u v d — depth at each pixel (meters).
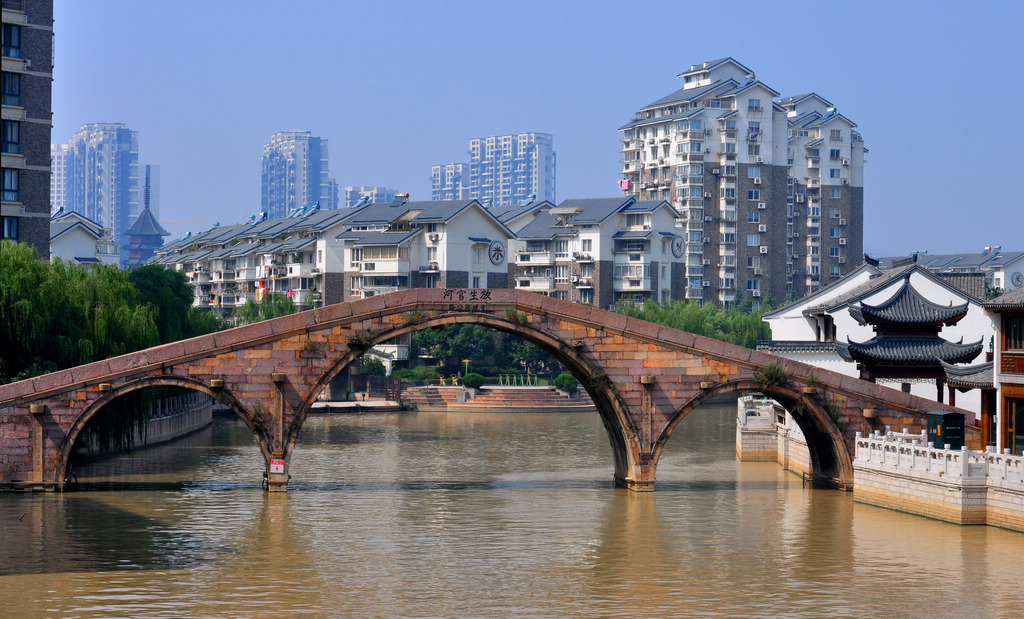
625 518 50.34
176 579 38.72
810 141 178.75
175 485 58.25
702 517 50.56
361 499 55.16
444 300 54.25
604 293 149.12
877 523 48.75
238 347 53.09
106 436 60.31
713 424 101.19
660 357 55.66
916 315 62.22
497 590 37.72
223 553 42.62
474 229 141.25
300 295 147.88
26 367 58.03
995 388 52.25
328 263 144.62
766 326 139.50
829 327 81.06
